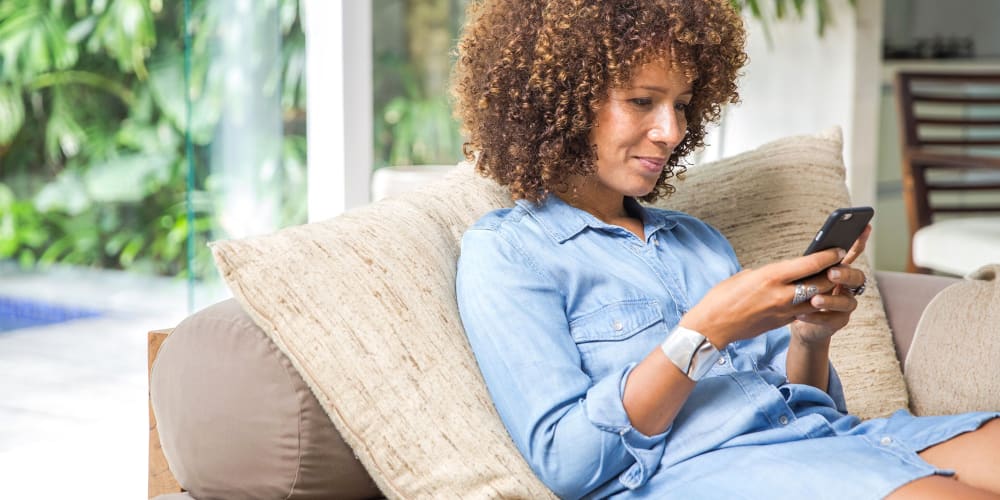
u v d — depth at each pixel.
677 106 1.26
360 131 2.43
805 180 1.64
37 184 4.78
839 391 1.32
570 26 1.20
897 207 4.69
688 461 1.12
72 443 2.84
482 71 1.30
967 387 1.47
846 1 3.57
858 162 3.65
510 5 1.28
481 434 1.10
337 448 1.11
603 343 1.18
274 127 2.30
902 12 5.48
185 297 4.58
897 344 1.62
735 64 1.35
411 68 3.63
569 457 1.07
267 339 1.10
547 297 1.16
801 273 1.07
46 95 4.72
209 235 2.16
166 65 4.54
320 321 1.10
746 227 1.59
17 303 4.57
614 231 1.27
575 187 1.28
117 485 2.51
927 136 4.77
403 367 1.11
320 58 2.38
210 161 2.16
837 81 3.63
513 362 1.11
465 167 1.49
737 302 1.06
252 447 1.10
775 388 1.18
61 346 3.95
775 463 1.08
